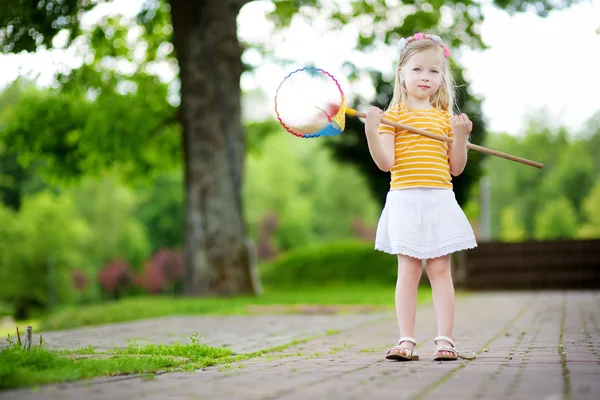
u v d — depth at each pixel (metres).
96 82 19.97
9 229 49.03
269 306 13.27
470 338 7.48
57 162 24.00
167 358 5.57
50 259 49.50
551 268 21.58
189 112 19.25
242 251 19.12
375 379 4.47
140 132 21.77
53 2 15.22
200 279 18.95
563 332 7.86
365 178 22.67
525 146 76.19
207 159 19.06
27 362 4.91
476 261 21.92
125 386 4.31
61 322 11.31
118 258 56.62
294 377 4.64
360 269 28.47
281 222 66.81
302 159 80.31
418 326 9.14
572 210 65.81
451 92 6.27
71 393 4.05
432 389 4.05
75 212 55.78
